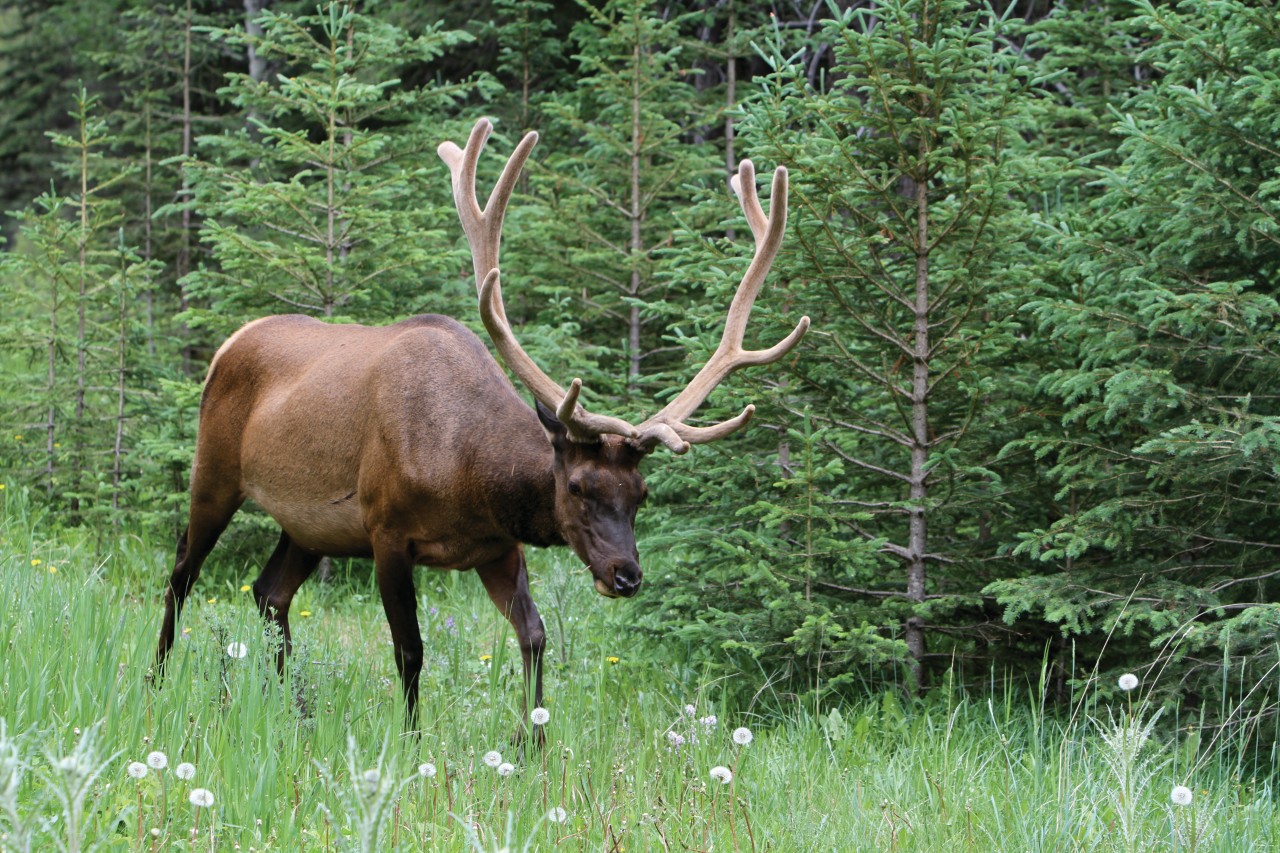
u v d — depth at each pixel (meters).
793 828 7.14
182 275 23.58
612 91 16.64
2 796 4.68
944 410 11.13
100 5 29.69
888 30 10.54
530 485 8.91
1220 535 10.00
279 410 9.99
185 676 7.87
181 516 15.18
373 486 9.34
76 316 17.52
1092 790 7.26
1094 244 9.95
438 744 8.08
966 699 10.23
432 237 15.27
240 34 15.34
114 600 10.87
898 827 7.39
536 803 7.19
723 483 10.96
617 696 10.43
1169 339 9.86
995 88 10.43
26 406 16.55
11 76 31.88
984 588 10.09
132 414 16.42
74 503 16.36
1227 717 9.26
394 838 6.22
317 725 7.77
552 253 16.44
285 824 6.25
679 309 12.01
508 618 9.47
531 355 14.96
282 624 10.38
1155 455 9.98
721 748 8.45
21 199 32.34
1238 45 9.61
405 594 9.34
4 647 8.07
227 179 14.96
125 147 28.44
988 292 10.70
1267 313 9.11
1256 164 9.81
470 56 23.67
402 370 9.38
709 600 10.95
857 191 10.80
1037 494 10.95
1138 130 9.72
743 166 9.89
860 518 10.48
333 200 14.91
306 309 15.20
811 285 10.91
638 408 12.76
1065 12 14.48
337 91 14.88
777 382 11.23
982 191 10.22
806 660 10.62
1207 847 7.03
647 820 6.88
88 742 5.05
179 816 6.34
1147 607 9.48
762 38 17.92
